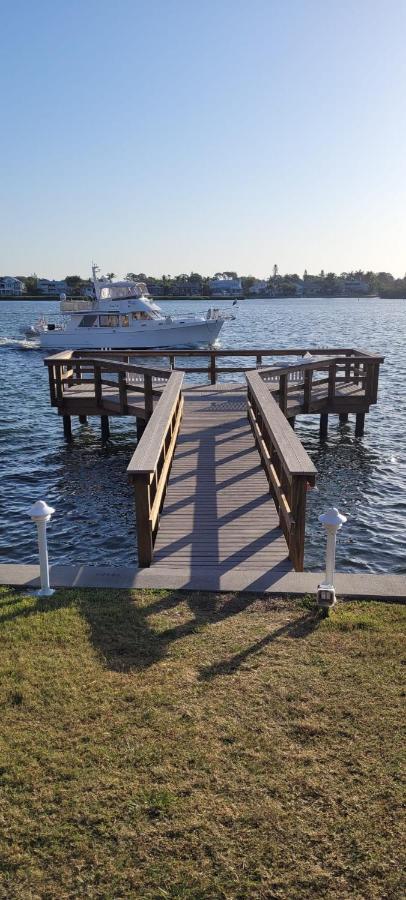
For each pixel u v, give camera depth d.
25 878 2.63
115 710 3.65
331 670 4.00
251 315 91.38
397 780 3.11
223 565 5.82
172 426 9.55
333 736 3.41
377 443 14.97
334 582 5.16
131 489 11.79
